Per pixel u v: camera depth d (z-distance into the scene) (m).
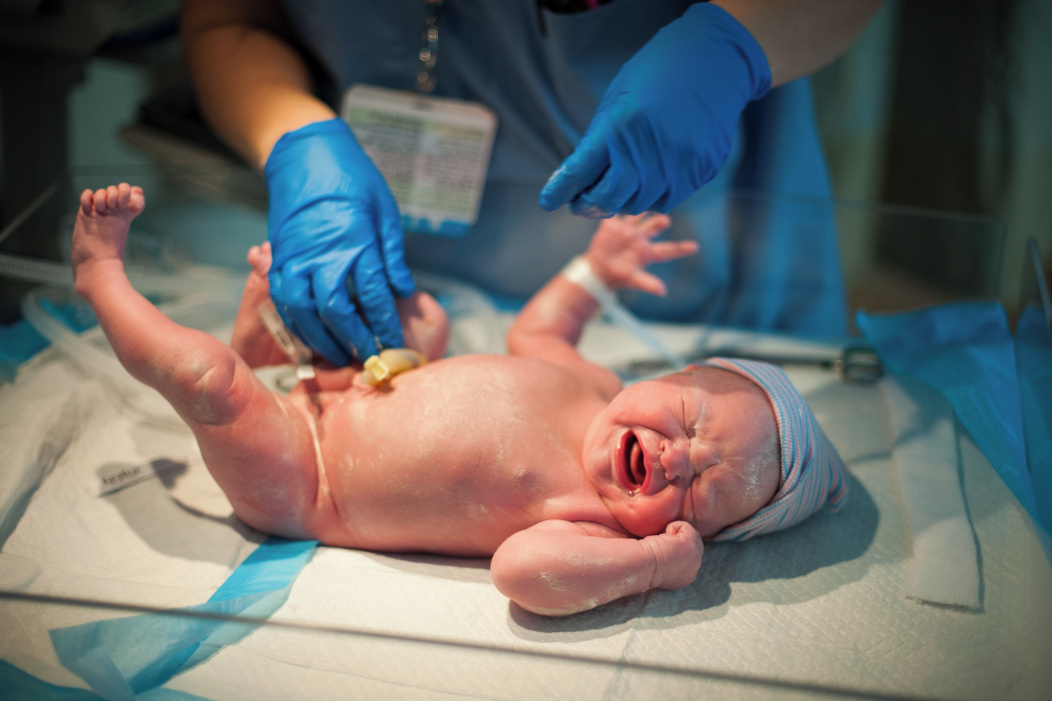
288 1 1.50
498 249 1.72
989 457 1.17
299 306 1.17
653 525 1.04
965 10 2.09
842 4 1.14
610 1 1.38
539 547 0.92
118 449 1.23
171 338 1.00
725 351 1.60
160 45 1.96
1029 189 2.13
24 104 1.74
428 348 1.27
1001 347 1.40
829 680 0.86
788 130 1.69
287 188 1.27
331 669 0.86
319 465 1.11
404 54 1.54
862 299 1.67
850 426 1.36
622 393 1.11
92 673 0.84
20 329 1.39
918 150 2.35
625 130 1.06
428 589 1.00
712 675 0.82
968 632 0.94
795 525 1.14
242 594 0.95
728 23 1.13
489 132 1.59
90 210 1.06
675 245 1.49
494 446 1.06
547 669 0.85
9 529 1.03
